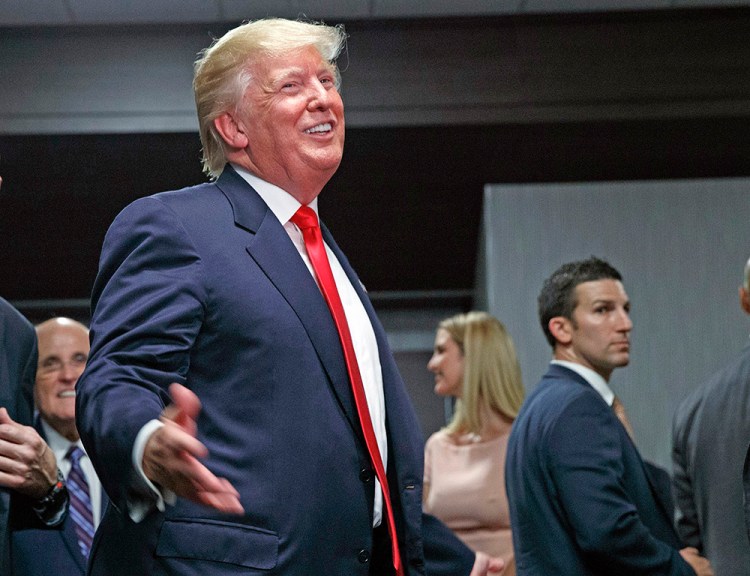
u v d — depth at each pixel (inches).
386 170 205.0
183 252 58.2
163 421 48.1
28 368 85.3
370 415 64.2
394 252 221.1
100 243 212.4
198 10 191.9
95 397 51.1
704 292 213.6
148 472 48.4
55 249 212.7
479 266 219.8
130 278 56.9
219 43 68.2
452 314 233.1
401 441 65.2
